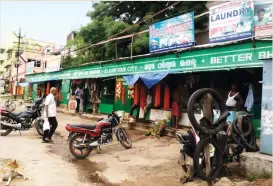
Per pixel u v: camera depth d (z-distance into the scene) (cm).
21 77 3894
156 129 1063
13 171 577
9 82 4969
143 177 609
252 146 654
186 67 953
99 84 1755
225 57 824
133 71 1231
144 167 684
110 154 826
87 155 788
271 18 744
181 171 644
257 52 742
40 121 1092
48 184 545
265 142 591
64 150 875
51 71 2331
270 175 545
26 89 3394
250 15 778
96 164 724
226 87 1016
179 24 988
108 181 587
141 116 1300
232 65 805
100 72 1504
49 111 967
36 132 1187
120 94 1432
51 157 771
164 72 1037
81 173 639
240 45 784
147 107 1251
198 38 1605
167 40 1042
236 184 531
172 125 1125
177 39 998
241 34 798
